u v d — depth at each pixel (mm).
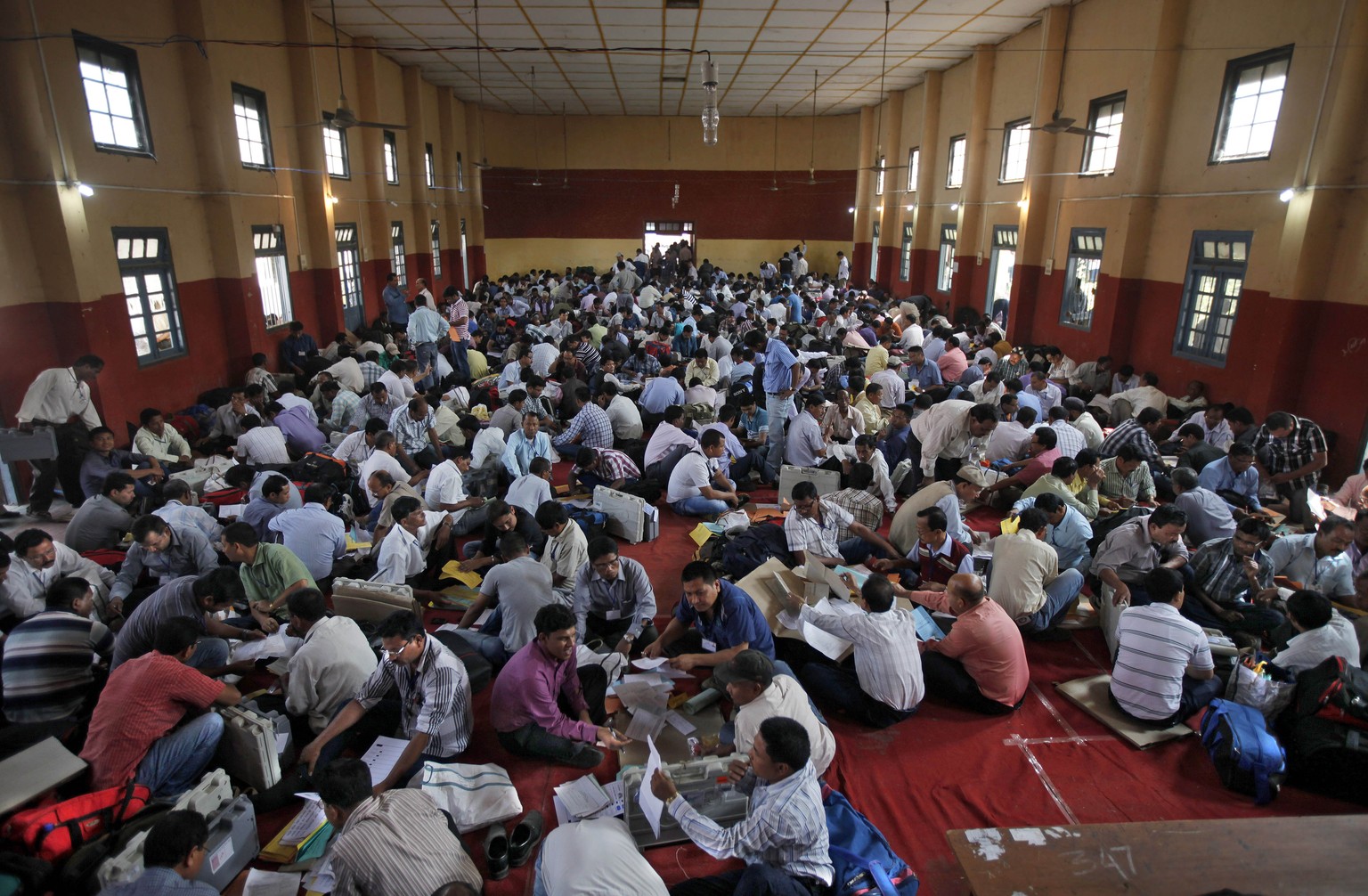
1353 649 4094
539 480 6270
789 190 25734
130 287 8273
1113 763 4020
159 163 8672
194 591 4082
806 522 5543
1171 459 7758
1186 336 9570
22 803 3123
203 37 9047
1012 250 14492
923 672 4441
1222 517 5762
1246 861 2695
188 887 2666
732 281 22969
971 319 15453
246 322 10102
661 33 13500
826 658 4590
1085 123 11656
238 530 4633
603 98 21344
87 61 7551
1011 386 9516
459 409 9094
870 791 3824
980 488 6086
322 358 10938
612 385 9094
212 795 3316
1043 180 12781
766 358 9109
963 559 5277
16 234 6871
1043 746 4156
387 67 15812
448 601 5402
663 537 6738
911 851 3453
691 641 4711
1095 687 4621
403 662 3775
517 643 4559
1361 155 6977
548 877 2850
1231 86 8734
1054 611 5047
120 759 3393
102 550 5688
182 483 5766
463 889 2641
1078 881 2623
